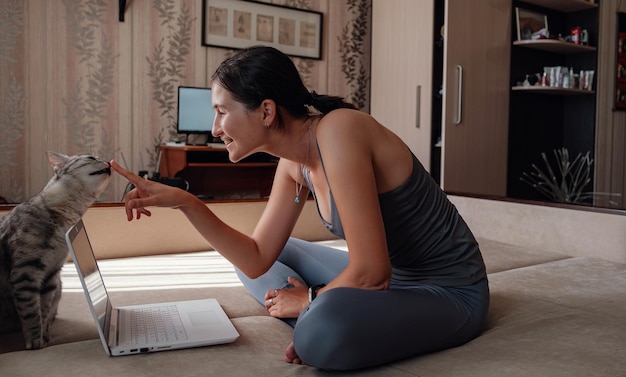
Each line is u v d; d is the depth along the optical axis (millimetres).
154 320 1245
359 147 1114
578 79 4461
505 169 4410
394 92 4633
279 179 1464
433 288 1220
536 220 2352
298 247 1706
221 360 1066
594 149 4543
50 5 3988
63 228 1154
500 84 4344
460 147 4164
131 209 1218
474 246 1316
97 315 1067
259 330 1271
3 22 3859
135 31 4289
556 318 1359
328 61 5152
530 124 4574
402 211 1223
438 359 1087
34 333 1105
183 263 1890
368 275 1083
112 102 4254
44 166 4066
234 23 4660
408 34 4477
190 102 4348
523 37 4398
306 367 1053
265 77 1144
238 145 1215
